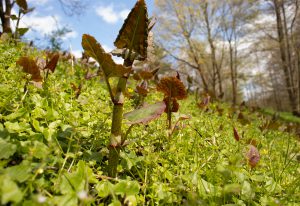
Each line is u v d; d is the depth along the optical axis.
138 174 0.47
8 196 0.24
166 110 0.51
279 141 1.18
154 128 0.66
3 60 0.89
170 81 0.46
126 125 0.65
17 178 0.30
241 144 0.80
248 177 0.49
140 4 0.35
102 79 1.28
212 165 0.54
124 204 0.37
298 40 6.55
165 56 7.86
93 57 0.36
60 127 0.52
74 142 0.46
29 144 0.35
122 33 0.37
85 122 0.59
